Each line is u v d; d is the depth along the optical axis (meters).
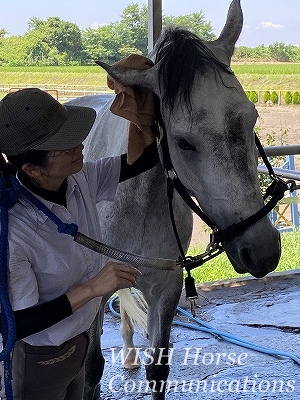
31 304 1.51
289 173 3.61
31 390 1.73
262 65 26.81
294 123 15.98
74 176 1.79
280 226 7.26
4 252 1.47
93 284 1.57
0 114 1.50
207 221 1.93
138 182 2.21
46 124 1.49
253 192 1.78
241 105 1.76
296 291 4.41
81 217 1.74
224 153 1.75
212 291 4.43
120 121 2.40
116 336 3.80
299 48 29.48
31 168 1.54
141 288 2.44
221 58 1.90
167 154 1.98
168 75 1.78
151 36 3.93
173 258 2.38
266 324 3.89
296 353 3.49
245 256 1.82
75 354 1.75
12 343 1.44
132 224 2.28
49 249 1.58
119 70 1.88
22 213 1.56
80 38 18.86
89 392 2.52
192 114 1.74
